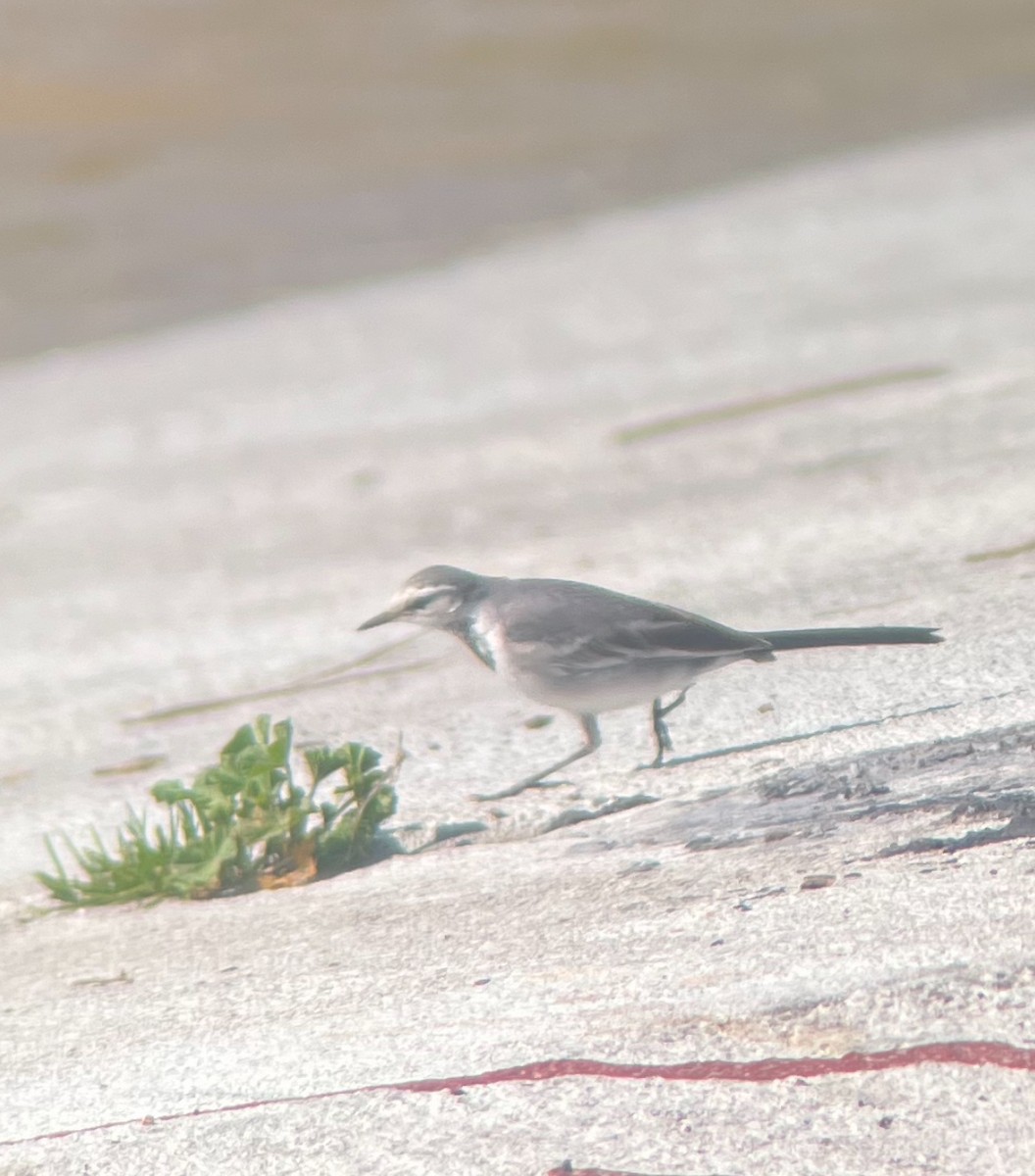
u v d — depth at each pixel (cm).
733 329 2517
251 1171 612
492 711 1116
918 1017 620
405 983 740
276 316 3194
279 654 1380
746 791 868
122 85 5766
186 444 2364
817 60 5919
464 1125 612
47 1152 652
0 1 7031
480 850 895
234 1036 725
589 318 2788
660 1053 632
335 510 1894
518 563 1505
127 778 1136
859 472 1572
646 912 755
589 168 4397
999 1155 546
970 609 1084
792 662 1064
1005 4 6812
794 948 686
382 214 4012
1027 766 813
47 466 2350
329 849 923
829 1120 579
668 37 6391
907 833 771
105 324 3244
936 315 2355
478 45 6378
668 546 1454
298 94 5619
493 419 2205
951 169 3875
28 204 4284
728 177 4159
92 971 837
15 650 1553
